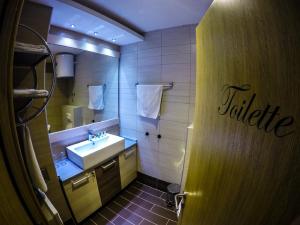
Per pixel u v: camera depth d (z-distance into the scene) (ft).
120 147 7.00
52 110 5.82
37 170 3.09
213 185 2.14
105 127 7.95
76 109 6.66
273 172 1.20
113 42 7.56
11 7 1.54
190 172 3.29
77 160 5.64
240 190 1.56
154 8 5.07
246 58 1.52
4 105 1.51
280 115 1.16
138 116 7.99
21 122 3.10
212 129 2.28
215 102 2.20
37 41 3.97
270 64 1.25
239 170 1.59
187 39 6.25
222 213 1.85
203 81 2.72
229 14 1.81
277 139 1.18
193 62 6.23
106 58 7.66
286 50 1.12
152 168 7.91
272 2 1.22
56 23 5.31
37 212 1.81
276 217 1.16
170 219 6.08
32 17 3.87
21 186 1.65
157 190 7.73
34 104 4.09
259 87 1.35
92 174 5.79
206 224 2.24
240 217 1.54
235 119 1.69
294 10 1.06
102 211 6.43
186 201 3.37
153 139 7.65
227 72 1.87
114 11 5.27
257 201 1.34
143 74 7.52
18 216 1.60
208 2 4.70
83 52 6.63
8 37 1.51
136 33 6.59
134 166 8.16
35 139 4.28
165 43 6.72
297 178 1.03
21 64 3.63
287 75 1.11
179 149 6.97
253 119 1.41
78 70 6.53
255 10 1.39
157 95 6.98
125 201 6.98
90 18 4.96
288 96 1.10
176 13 5.38
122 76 8.32
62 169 5.47
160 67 6.98
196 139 3.05
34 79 3.79
